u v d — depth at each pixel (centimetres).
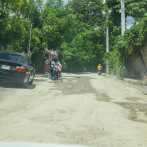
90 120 438
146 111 541
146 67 1415
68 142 297
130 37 1438
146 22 1272
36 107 562
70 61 3909
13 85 1019
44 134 332
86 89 1010
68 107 569
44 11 2064
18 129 355
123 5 1964
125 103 652
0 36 1376
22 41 2041
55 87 1062
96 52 4978
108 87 1122
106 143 297
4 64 905
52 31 1941
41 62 2584
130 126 394
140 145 290
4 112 492
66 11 2456
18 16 1367
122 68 1838
